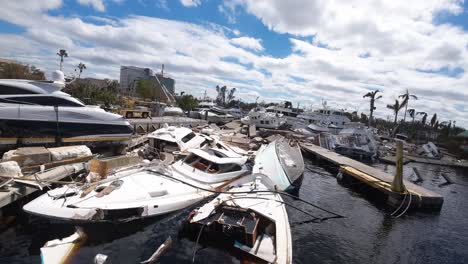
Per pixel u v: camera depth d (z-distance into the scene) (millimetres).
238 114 49969
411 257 8750
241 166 11617
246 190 10312
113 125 14164
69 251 6488
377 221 11453
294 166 14727
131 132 15102
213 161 11000
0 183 7855
